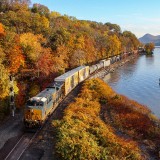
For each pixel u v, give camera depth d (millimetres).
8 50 46781
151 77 103625
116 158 25609
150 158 28844
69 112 37250
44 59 59000
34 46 57969
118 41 186625
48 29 86812
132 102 55312
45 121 35500
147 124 39906
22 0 116312
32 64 55781
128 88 81562
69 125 31719
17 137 30594
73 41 101062
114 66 134750
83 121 35000
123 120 40750
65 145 25516
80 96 52438
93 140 28656
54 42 81000
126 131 36719
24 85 49094
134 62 167000
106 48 154000
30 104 32906
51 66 63781
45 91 39781
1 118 36188
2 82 37531
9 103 38812
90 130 32094
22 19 82250
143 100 65812
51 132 31953
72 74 60031
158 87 83438
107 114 44406
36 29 82250
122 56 184125
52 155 26219
